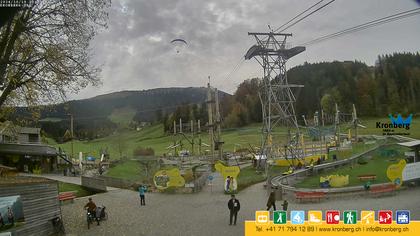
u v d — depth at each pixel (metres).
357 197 40.22
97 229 28.42
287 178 56.62
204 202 42.19
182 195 48.84
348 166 65.94
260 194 46.81
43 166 73.31
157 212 36.03
